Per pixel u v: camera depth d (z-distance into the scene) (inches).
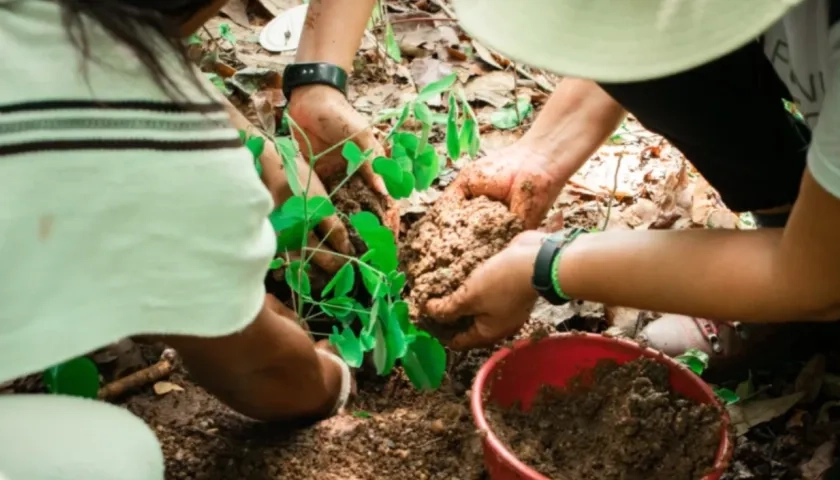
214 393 46.4
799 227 36.7
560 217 68.6
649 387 46.9
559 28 33.6
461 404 52.7
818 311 39.4
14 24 28.3
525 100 82.1
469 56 89.9
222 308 32.6
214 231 31.8
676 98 50.4
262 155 53.8
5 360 29.7
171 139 30.2
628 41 32.6
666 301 42.1
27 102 28.2
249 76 80.5
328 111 57.6
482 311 49.0
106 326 30.6
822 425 52.9
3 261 28.6
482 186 57.0
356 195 58.9
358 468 49.5
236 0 93.4
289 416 51.2
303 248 52.5
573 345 50.9
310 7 61.0
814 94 41.2
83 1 28.2
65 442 32.8
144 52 29.0
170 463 49.9
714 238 41.2
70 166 28.7
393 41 78.5
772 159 54.5
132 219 30.1
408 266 56.4
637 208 70.9
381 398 57.1
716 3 31.5
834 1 35.2
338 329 59.1
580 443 47.9
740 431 53.6
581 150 58.3
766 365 57.9
